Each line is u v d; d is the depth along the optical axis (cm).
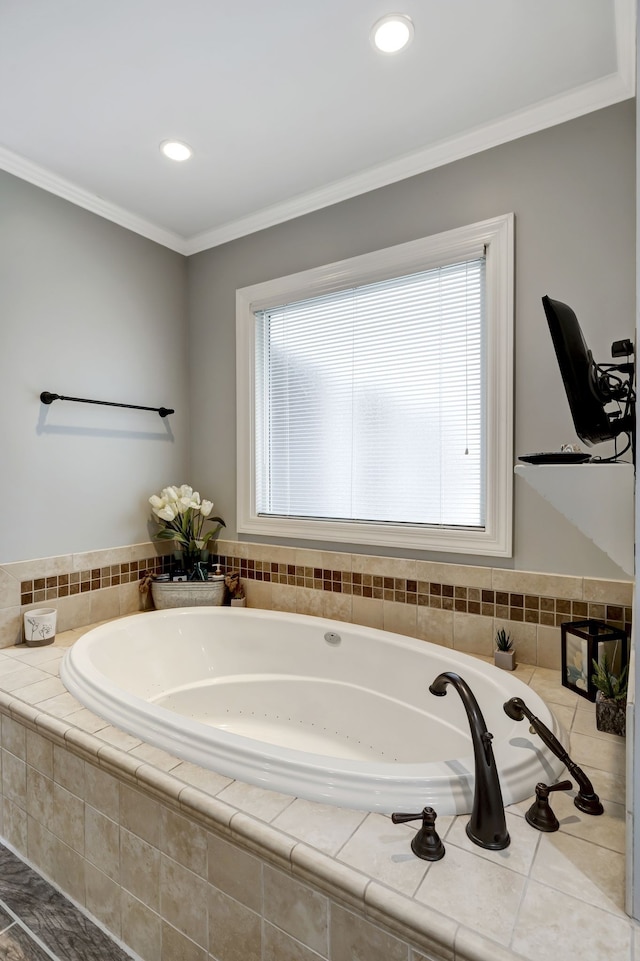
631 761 84
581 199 178
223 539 277
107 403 243
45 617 213
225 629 237
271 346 263
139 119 186
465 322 206
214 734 130
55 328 226
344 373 237
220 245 276
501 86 171
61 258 229
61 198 228
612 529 109
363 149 204
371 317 229
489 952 78
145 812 123
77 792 139
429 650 190
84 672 170
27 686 172
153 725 138
